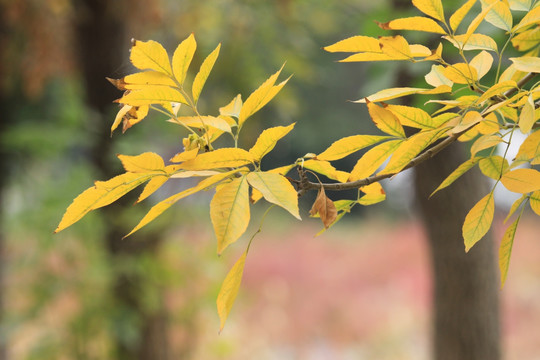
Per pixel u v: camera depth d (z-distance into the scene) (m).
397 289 13.71
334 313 12.02
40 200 4.93
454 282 3.80
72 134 4.89
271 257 16.34
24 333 5.85
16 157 6.12
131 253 4.98
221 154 1.54
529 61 1.60
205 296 5.48
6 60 5.97
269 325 11.23
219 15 6.66
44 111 6.37
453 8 2.33
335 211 1.60
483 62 1.67
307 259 16.16
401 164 1.61
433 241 3.86
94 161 4.99
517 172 1.60
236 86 6.93
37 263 4.97
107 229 4.92
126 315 4.91
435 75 1.70
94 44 5.04
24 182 6.15
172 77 1.57
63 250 4.95
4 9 5.72
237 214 1.51
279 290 13.12
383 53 1.60
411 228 18.31
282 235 19.59
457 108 1.86
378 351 10.31
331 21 7.32
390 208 24.75
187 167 1.54
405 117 1.59
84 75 5.12
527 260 14.45
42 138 4.89
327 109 24.00
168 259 5.29
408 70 2.59
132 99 1.57
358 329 11.15
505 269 1.63
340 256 16.66
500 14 1.67
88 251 4.90
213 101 6.84
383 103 1.58
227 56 6.75
